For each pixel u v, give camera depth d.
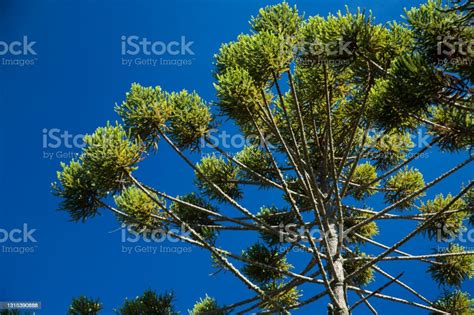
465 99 6.01
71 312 9.38
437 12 6.34
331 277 7.61
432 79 5.80
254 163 10.24
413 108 6.30
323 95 9.04
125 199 8.09
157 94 7.94
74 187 7.85
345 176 10.35
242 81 7.11
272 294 7.89
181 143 8.20
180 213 9.98
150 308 9.78
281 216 10.10
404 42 7.18
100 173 7.10
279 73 7.30
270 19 8.62
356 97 9.13
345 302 7.00
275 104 9.98
